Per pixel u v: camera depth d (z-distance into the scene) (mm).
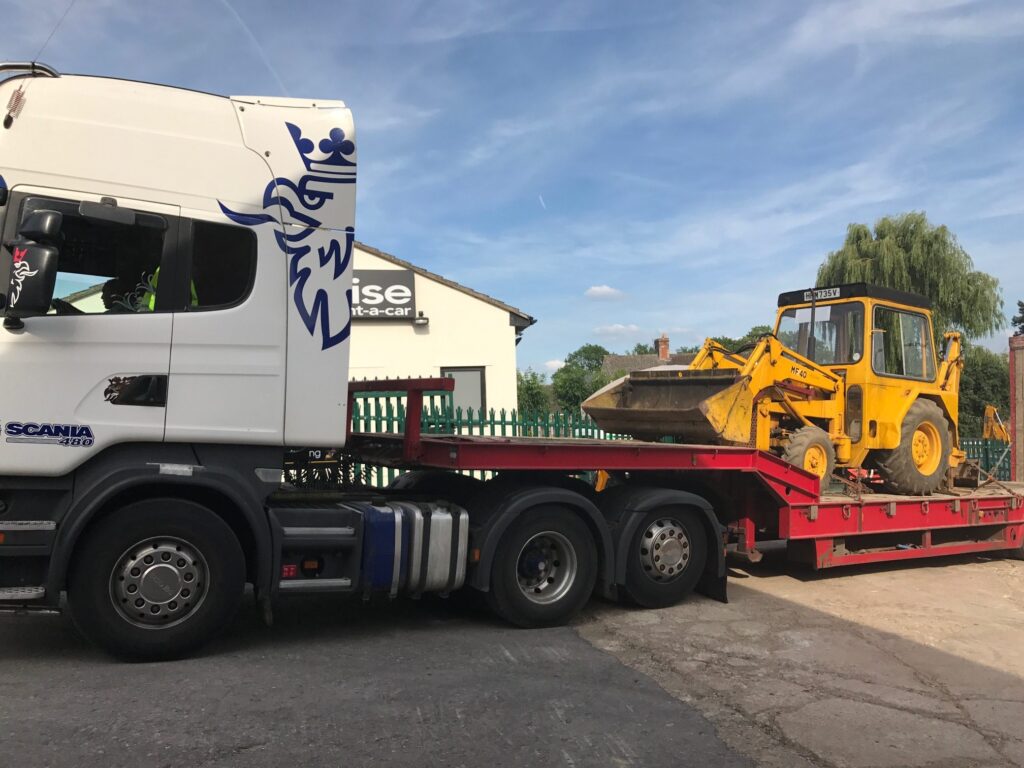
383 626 6098
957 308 24859
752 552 7680
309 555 5355
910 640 6117
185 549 4891
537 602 6137
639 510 6609
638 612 6746
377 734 3928
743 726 4297
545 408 31469
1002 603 7555
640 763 3773
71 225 4758
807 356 9812
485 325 16000
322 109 5465
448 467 5988
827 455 8594
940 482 9844
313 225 5328
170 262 4949
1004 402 31500
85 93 4832
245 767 3502
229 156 5141
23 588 4578
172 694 4320
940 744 4145
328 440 5332
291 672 4805
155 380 4891
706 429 7914
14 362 4562
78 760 3482
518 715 4273
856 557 8297
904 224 25375
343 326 5398
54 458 4621
